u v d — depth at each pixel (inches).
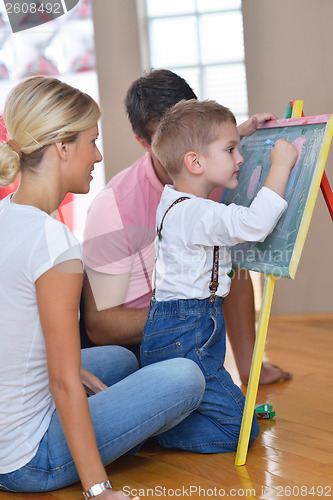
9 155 56.6
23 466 58.1
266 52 146.1
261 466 64.0
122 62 155.6
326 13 143.7
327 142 62.1
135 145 155.2
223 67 160.9
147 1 160.4
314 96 145.9
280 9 144.9
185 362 63.4
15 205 58.4
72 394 51.9
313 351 115.1
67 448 58.3
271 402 85.8
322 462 64.1
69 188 60.7
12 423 57.2
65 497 59.0
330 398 86.0
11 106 58.3
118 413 60.0
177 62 161.6
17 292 55.6
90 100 60.4
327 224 148.6
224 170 68.4
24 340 56.2
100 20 155.1
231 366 107.1
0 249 56.7
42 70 163.3
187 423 69.0
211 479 61.4
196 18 160.1
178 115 69.7
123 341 82.8
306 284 150.6
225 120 68.6
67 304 53.6
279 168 64.7
